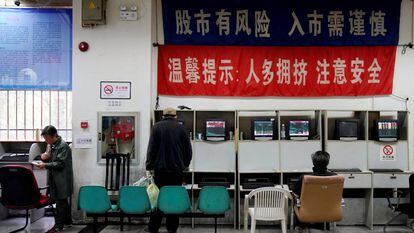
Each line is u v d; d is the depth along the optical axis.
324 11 5.68
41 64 5.70
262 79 5.71
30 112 5.77
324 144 5.40
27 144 5.88
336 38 5.68
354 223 5.37
